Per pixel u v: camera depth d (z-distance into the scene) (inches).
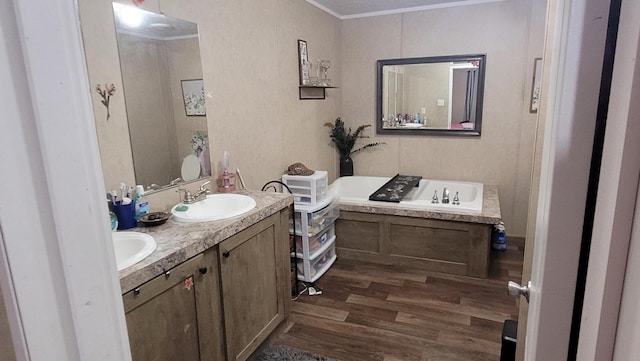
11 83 19.1
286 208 94.0
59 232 21.5
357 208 139.0
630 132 16.8
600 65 19.7
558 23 24.1
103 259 25.2
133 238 66.0
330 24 165.5
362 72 176.6
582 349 21.4
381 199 141.4
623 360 17.7
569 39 20.3
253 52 114.0
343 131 175.2
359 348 92.7
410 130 172.6
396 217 134.7
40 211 20.7
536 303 26.2
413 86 168.6
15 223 19.8
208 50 96.7
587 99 20.2
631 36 16.9
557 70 22.9
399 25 166.1
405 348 92.3
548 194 23.4
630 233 17.4
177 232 69.6
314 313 108.4
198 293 67.0
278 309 94.2
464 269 128.7
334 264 140.1
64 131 21.5
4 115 19.0
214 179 101.0
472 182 164.9
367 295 117.6
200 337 68.1
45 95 20.4
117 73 74.7
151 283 56.7
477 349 91.1
